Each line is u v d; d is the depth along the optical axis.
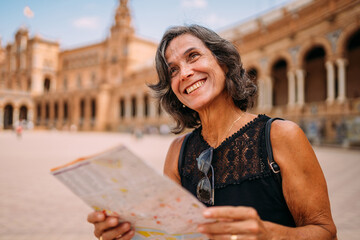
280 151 1.27
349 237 4.32
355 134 19.55
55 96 69.06
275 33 27.06
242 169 1.32
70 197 6.96
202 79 1.49
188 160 1.58
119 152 0.89
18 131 35.16
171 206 1.03
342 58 20.75
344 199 6.43
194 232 1.12
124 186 0.99
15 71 81.25
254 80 1.75
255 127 1.38
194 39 1.51
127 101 56.44
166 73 1.62
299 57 24.50
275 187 1.26
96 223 1.18
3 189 7.78
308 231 1.12
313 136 22.83
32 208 6.04
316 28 22.81
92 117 63.66
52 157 15.60
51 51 79.75
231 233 0.99
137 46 65.31
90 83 72.75
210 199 1.34
